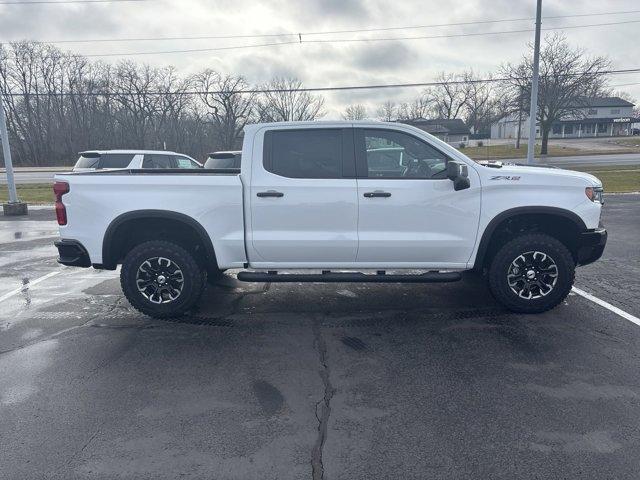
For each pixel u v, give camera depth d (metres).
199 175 4.66
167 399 3.35
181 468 2.62
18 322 4.89
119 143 62.16
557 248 4.70
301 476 2.55
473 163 4.67
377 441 2.84
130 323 4.84
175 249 4.79
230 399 3.35
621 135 85.50
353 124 4.69
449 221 4.65
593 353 3.99
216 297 5.65
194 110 63.50
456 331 4.51
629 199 14.79
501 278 4.78
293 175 4.64
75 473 2.59
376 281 4.73
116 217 4.69
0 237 10.06
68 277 6.74
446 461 2.65
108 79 60.81
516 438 2.85
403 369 3.76
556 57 43.84
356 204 4.59
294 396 3.38
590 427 2.95
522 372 3.68
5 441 2.88
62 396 3.40
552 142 67.19
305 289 5.96
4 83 58.31
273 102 65.44
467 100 81.94
